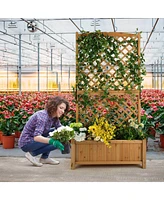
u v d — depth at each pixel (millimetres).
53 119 4664
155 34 13461
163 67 24094
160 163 5004
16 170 4547
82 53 4824
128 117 4992
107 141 4625
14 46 17312
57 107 4469
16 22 10531
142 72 4855
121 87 4992
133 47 4836
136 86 4895
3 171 4484
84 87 4855
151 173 4422
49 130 4707
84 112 4930
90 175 4324
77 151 4727
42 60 24203
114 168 4711
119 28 10703
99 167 4766
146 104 7508
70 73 26641
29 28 9508
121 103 4941
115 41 4820
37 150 4707
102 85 4852
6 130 6141
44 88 26812
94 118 4961
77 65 4836
